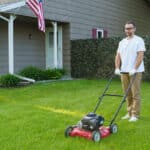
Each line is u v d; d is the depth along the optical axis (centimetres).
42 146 552
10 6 1334
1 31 1525
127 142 574
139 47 713
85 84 1363
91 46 1666
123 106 878
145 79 1539
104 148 543
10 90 1187
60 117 750
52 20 1590
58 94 1108
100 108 860
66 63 1728
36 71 1458
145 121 717
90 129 585
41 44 1723
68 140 581
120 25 2134
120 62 759
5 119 733
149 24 2492
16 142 573
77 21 1756
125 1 2188
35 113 795
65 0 1669
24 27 1620
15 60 1567
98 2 1920
